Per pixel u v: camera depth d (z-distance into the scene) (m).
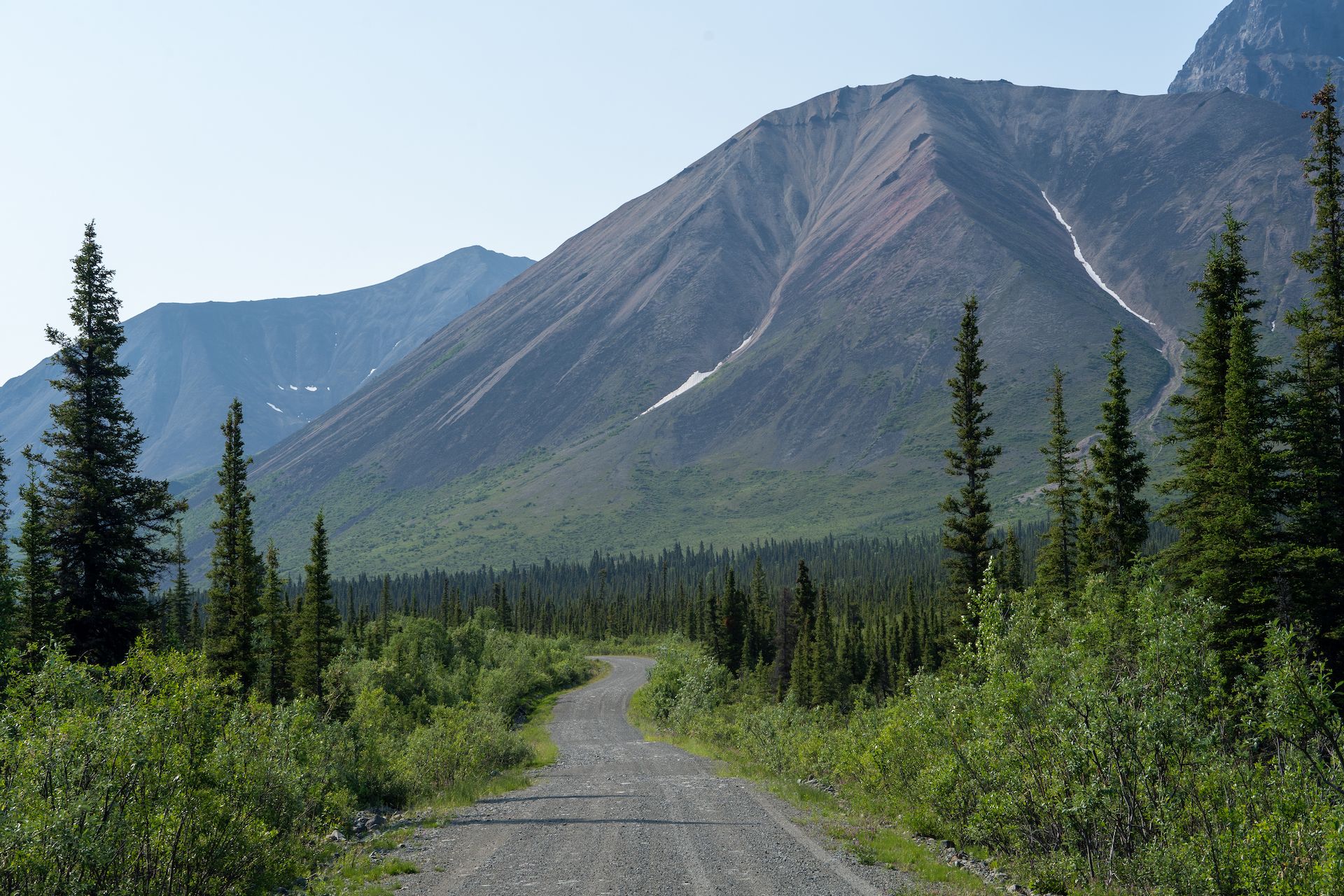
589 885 12.23
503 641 90.25
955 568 43.28
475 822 18.42
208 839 12.03
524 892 11.88
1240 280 30.69
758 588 125.69
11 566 30.66
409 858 14.55
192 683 11.99
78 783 10.70
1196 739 13.09
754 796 22.09
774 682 91.81
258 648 49.94
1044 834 14.69
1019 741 15.25
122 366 36.06
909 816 17.27
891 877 12.66
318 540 56.72
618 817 18.61
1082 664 14.83
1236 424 26.75
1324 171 27.19
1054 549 42.31
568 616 181.12
